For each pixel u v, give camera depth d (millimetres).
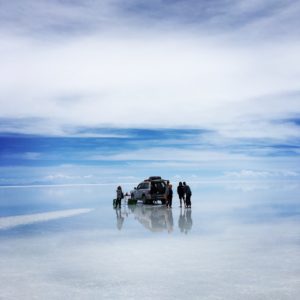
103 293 7402
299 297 6855
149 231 15625
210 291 7312
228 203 30875
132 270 9117
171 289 7516
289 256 10219
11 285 8078
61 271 9180
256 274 8445
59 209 29562
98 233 15375
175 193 65062
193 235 14219
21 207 33094
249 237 13438
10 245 12805
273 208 24922
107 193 69875
